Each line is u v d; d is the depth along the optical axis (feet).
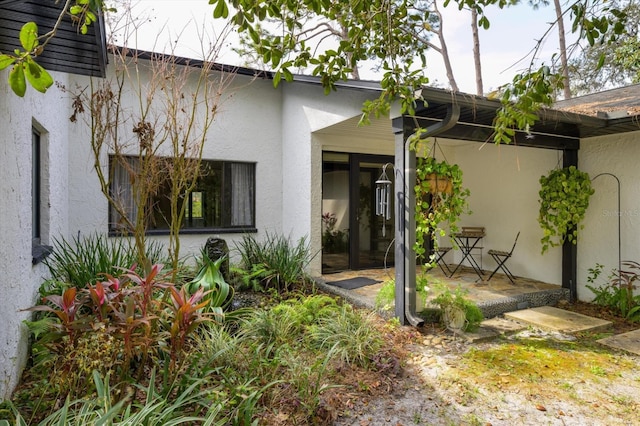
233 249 22.65
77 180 18.97
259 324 12.21
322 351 11.37
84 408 6.48
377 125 18.92
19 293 9.58
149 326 7.63
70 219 18.85
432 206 15.21
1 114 8.30
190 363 9.25
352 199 23.53
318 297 15.11
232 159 22.90
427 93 11.48
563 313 15.85
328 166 23.08
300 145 22.29
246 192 23.72
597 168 17.37
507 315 15.62
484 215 23.16
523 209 20.84
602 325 14.38
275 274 18.80
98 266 13.06
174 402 7.50
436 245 15.26
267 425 8.02
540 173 19.92
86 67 10.44
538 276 20.11
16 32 7.76
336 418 8.58
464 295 15.03
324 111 19.72
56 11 7.06
